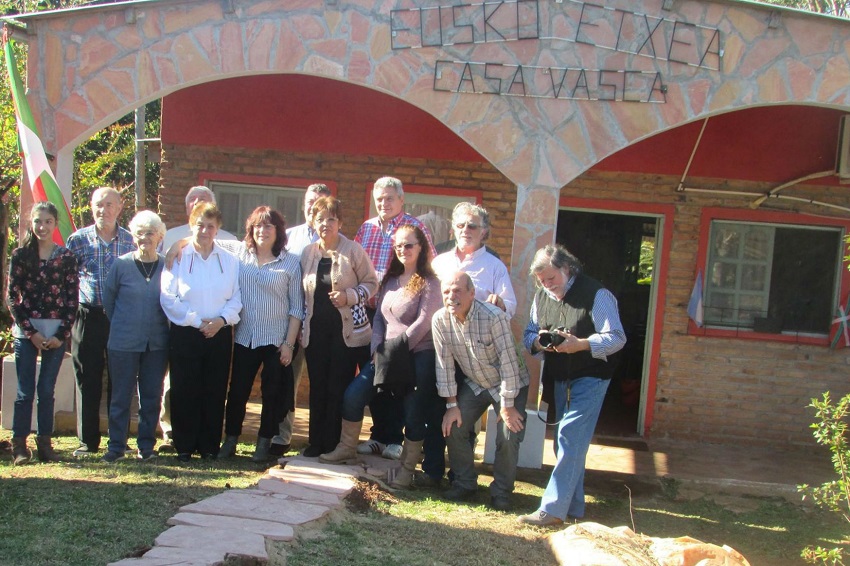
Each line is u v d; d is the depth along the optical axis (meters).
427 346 6.07
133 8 7.21
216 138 9.28
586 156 6.89
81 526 4.65
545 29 6.86
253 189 9.41
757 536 6.19
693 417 9.16
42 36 7.32
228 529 4.57
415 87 7.01
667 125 6.86
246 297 6.42
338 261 6.17
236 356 6.51
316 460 6.29
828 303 9.09
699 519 6.48
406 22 6.98
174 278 6.27
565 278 5.68
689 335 9.12
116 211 6.64
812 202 8.89
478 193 9.05
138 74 7.29
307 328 6.34
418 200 9.15
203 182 9.34
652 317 9.20
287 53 7.13
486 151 6.95
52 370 6.36
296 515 4.94
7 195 10.55
